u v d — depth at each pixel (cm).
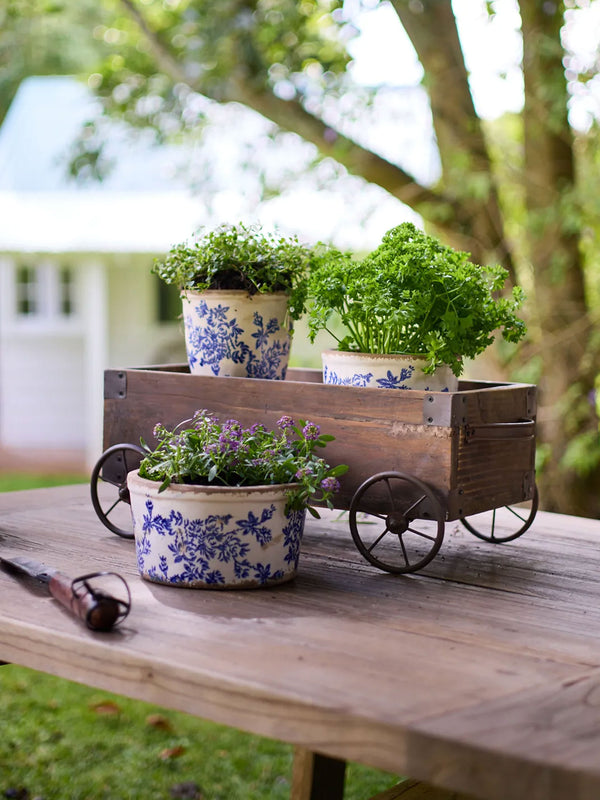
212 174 480
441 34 386
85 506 204
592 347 375
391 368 162
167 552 140
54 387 1154
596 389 381
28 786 248
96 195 1058
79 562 155
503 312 165
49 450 1108
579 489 380
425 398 151
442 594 142
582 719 96
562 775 85
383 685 104
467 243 399
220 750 279
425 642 119
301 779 144
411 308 155
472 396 153
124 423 183
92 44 607
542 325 380
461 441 152
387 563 160
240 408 171
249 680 104
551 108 364
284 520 142
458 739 90
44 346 1148
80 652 117
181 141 505
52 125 1143
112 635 118
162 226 993
